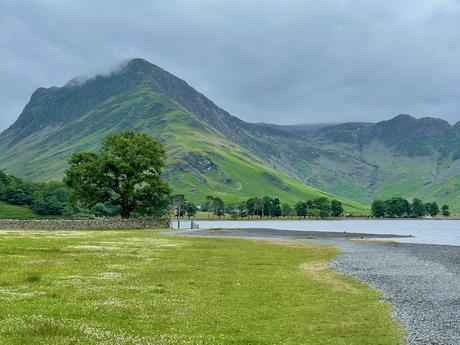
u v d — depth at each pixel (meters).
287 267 46.47
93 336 19.62
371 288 35.47
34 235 83.81
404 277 41.81
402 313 27.06
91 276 36.19
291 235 110.94
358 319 25.23
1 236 78.00
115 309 25.23
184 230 122.25
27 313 23.33
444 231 172.62
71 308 24.91
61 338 18.94
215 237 91.94
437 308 28.70
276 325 23.67
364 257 58.81
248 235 106.38
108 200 131.38
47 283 32.38
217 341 20.17
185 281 35.75
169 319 23.86
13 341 18.16
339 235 116.44
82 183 128.50
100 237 82.50
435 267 49.72
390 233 150.62
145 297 28.97
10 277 33.91
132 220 124.00
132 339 19.58
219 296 30.38
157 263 46.03
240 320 24.42
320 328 23.25
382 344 20.78
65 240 72.56
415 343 21.03
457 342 21.20
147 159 129.12
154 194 132.12
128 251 57.12
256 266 46.53
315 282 37.19
